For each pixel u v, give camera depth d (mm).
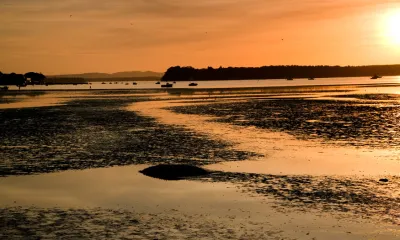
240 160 25891
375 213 15562
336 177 21312
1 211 16359
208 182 20656
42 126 43969
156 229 14109
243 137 35094
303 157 26594
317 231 13805
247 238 13227
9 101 90125
